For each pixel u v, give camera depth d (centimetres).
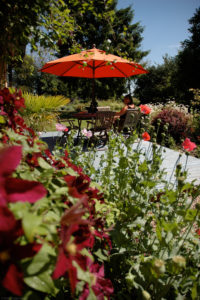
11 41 186
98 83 1966
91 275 62
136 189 134
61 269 45
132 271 106
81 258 57
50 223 49
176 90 1972
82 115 498
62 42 261
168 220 125
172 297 107
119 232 113
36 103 528
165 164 425
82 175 100
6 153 43
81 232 69
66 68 571
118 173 163
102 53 470
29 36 204
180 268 71
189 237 120
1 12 162
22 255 44
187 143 182
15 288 41
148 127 233
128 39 1872
